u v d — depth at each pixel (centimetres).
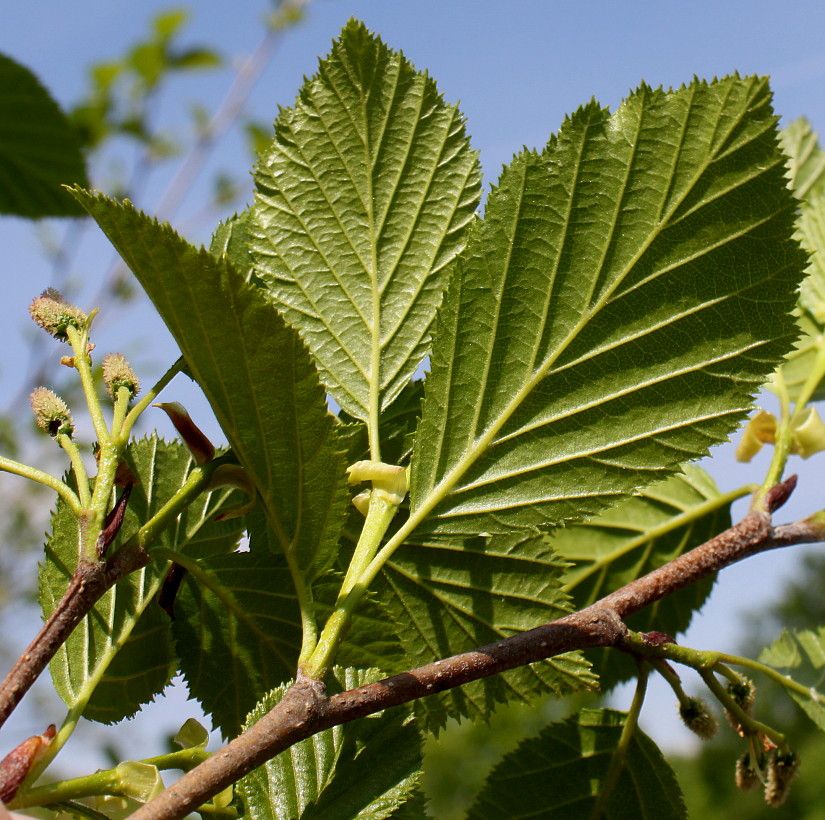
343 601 33
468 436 35
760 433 40
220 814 33
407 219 37
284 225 36
